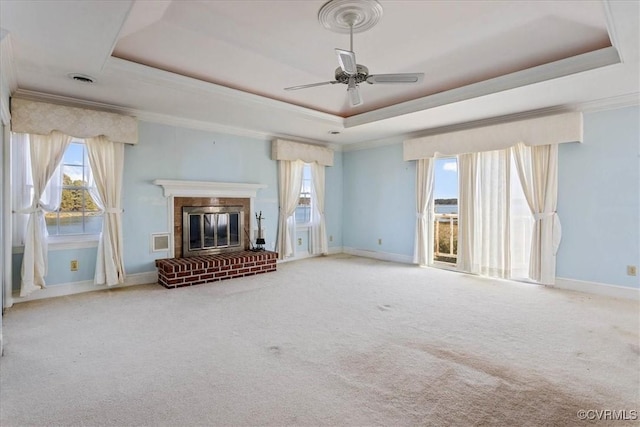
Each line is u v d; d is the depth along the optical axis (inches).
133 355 95.0
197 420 67.4
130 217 171.3
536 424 66.2
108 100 153.8
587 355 95.4
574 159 162.1
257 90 163.8
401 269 213.2
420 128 210.7
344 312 132.0
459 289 166.1
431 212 221.0
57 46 99.6
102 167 158.6
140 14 102.7
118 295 153.0
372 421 67.2
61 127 145.3
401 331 113.0
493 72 141.6
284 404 72.7
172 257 185.3
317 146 253.0
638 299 146.7
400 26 115.2
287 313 130.4
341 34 120.0
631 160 147.9
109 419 67.6
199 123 193.2
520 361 92.0
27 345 101.0
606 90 139.6
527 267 179.5
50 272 150.3
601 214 155.6
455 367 88.7
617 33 92.4
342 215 278.8
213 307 137.0
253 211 221.8
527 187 174.6
